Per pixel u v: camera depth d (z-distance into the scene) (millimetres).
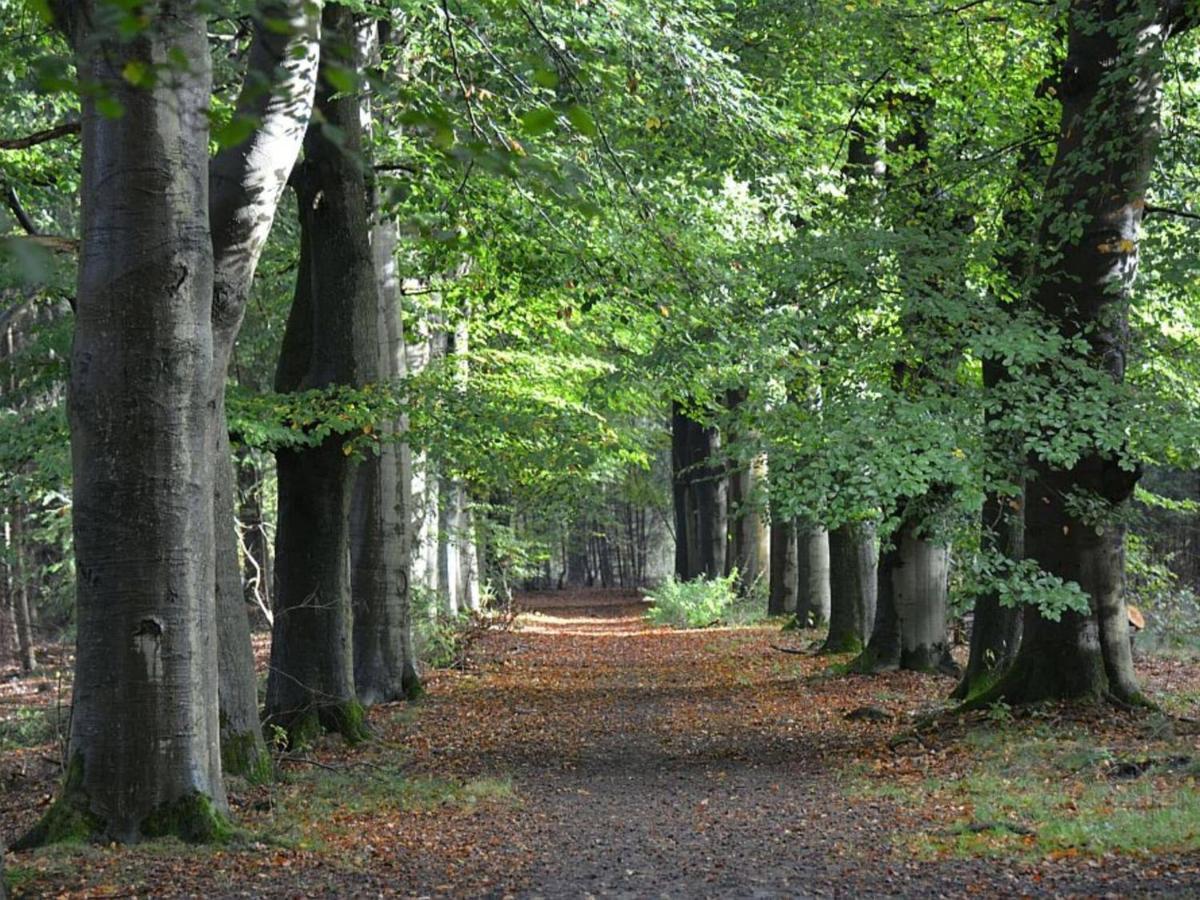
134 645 9055
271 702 15406
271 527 30359
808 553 31094
